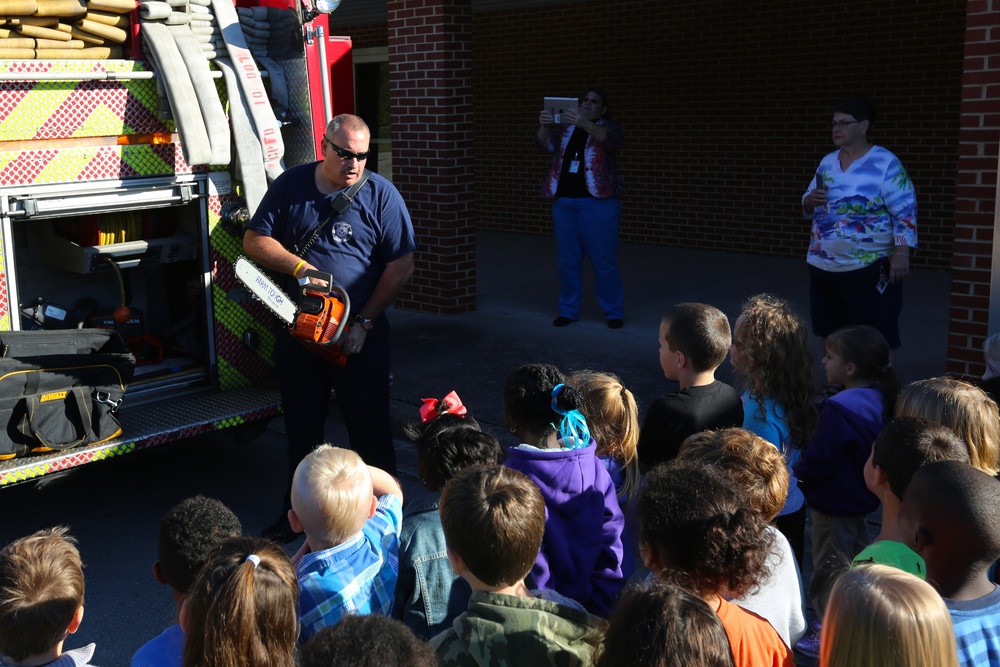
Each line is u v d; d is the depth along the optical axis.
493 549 2.13
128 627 4.11
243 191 5.18
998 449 3.01
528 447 2.83
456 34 8.20
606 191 7.70
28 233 5.30
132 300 5.68
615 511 2.92
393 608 2.71
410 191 8.68
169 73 4.79
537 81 12.53
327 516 2.55
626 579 3.14
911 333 7.43
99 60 4.73
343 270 4.65
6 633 2.24
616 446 3.23
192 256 5.34
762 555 2.21
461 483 2.23
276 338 4.83
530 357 7.25
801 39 10.23
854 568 1.92
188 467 5.88
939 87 9.44
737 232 11.12
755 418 3.51
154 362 5.47
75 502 5.37
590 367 6.93
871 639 1.77
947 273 9.68
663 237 11.77
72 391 4.47
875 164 5.40
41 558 2.33
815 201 5.66
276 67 5.40
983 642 2.20
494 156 13.17
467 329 8.10
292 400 4.83
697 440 2.84
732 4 10.66
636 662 1.77
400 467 5.82
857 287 5.59
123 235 5.18
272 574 2.03
